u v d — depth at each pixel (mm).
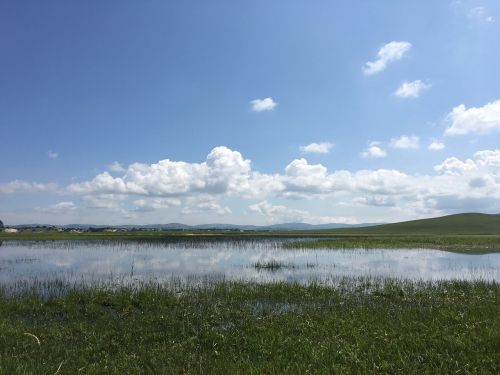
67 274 31422
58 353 11898
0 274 31406
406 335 12578
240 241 83250
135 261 41969
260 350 11539
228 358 11133
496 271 34062
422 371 9734
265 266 36906
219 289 23156
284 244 69812
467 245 67188
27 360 10977
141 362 10945
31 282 26828
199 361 10977
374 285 25625
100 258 45250
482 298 19859
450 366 9836
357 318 15328
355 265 38562
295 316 16062
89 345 12758
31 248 60969
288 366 9742
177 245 69312
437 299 20234
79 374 9789
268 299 21062
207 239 92375
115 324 15859
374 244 69062
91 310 18234
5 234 110375
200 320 16156
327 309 18203
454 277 30094
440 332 12609
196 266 37406
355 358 10430
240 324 15547
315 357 10570
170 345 12773
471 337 11789
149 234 119812
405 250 58062
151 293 21453
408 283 25703
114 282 26797
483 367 9539
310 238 98875
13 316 17562
